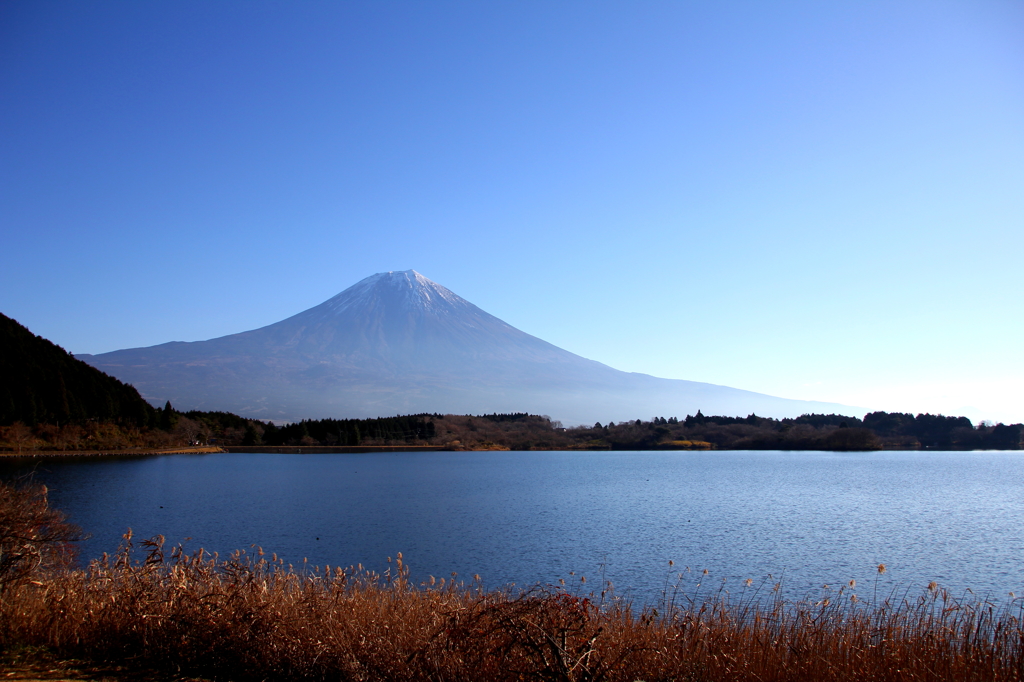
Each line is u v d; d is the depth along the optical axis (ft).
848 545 88.17
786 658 23.12
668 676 21.03
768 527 105.91
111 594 26.27
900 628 26.66
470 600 30.35
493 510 131.34
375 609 26.66
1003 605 38.73
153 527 103.30
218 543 87.66
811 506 138.10
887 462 342.03
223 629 23.30
